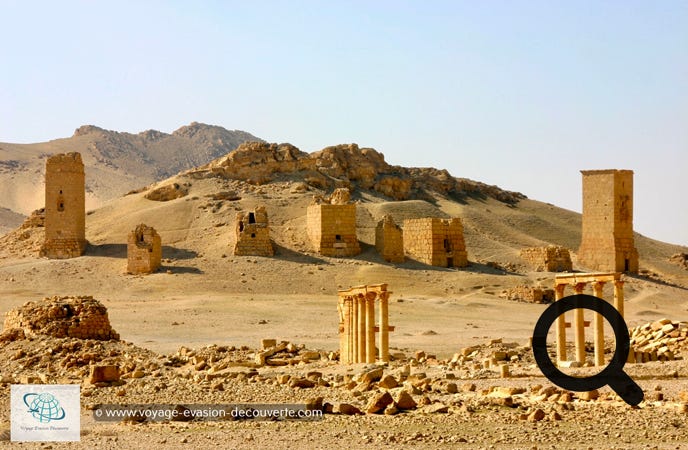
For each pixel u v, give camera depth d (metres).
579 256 154.50
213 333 94.19
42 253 143.12
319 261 140.00
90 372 54.19
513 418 40.25
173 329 97.12
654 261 180.50
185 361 64.31
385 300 64.75
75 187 143.75
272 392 49.16
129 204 174.50
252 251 142.25
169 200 174.12
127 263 134.12
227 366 61.47
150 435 39.44
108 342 64.44
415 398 45.31
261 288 128.00
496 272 143.75
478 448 35.44
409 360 67.06
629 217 153.62
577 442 36.00
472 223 188.62
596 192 152.75
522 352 65.69
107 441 38.47
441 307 116.75
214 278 130.62
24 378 53.81
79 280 129.88
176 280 128.88
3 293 123.56
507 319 110.12
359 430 39.12
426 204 187.62
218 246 145.62
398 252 143.62
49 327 64.00
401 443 36.50
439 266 143.50
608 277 58.38
